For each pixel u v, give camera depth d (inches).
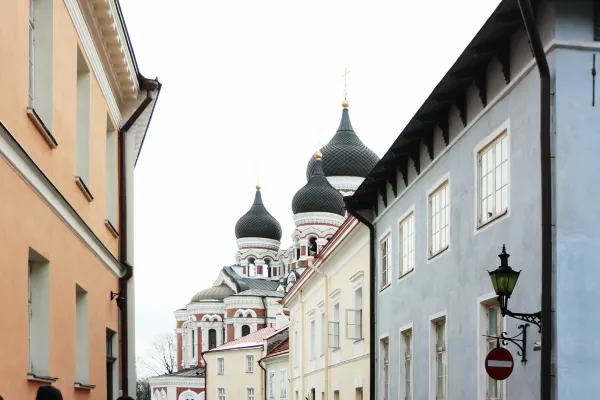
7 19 344.5
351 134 3225.9
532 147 506.6
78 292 536.7
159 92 725.3
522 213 520.7
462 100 634.2
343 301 1168.2
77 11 497.0
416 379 765.9
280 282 3846.0
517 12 499.8
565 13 475.8
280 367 2132.1
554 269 467.5
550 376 462.3
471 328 612.4
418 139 741.9
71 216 475.8
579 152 472.7
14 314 356.8
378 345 946.7
